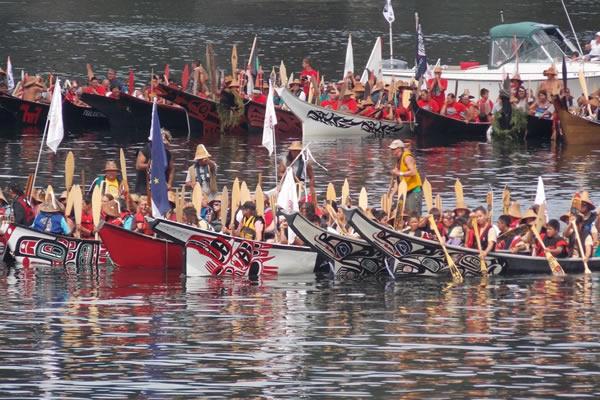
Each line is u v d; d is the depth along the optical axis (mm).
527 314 102875
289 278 118250
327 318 101875
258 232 120688
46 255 122812
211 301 107812
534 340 94875
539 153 190250
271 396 82188
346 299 108812
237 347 93062
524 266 118875
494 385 84188
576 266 119375
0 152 186750
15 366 88062
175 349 92438
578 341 94562
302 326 99250
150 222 117250
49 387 83688
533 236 120000
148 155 133375
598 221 121375
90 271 120250
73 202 124000
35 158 181625
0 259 125875
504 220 121438
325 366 88500
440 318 101875
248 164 178125
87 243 122875
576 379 85438
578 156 186875
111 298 108562
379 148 195625
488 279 117000
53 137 133125
